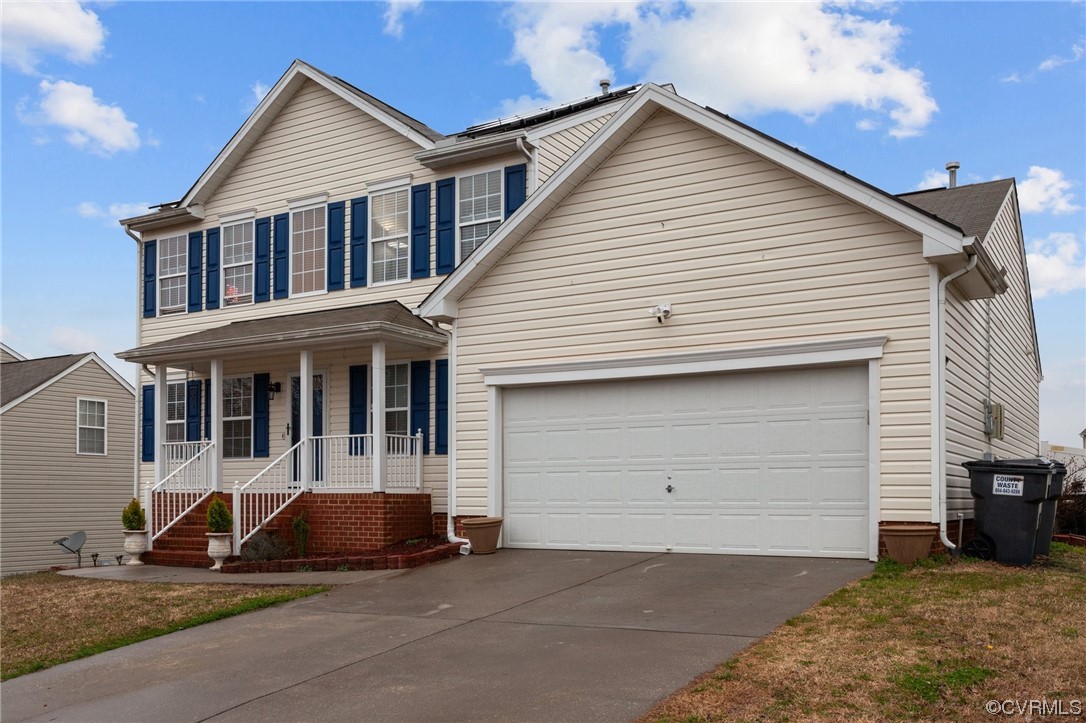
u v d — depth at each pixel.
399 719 6.59
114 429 28.36
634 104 13.34
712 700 6.41
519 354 14.38
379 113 17.45
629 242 13.60
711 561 12.15
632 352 13.43
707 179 13.06
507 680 7.32
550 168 16.42
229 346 16.03
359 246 17.75
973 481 11.45
